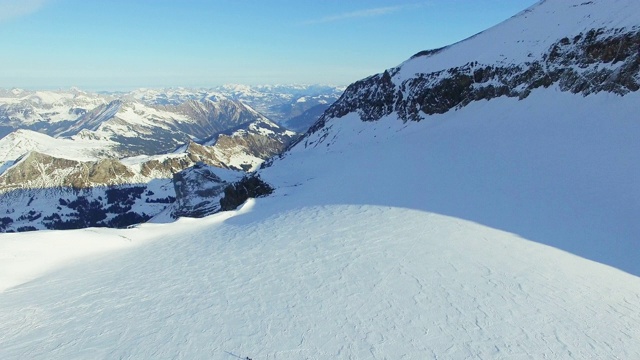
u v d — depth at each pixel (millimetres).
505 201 32625
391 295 19453
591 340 15125
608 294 18484
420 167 49844
